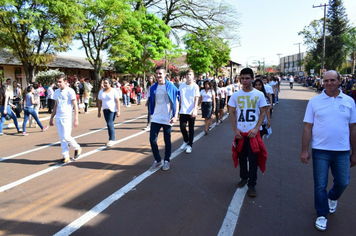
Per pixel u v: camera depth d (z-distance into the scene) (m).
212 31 25.38
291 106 15.84
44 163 5.46
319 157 3.07
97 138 7.75
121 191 4.09
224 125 9.73
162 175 4.75
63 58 26.08
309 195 3.96
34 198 3.90
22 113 13.51
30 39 12.60
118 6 15.44
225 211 3.50
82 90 15.18
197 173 4.86
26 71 13.58
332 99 3.01
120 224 3.20
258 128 3.79
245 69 3.83
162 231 3.05
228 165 5.30
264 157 3.86
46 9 11.88
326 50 40.72
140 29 18.84
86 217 3.36
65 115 5.30
